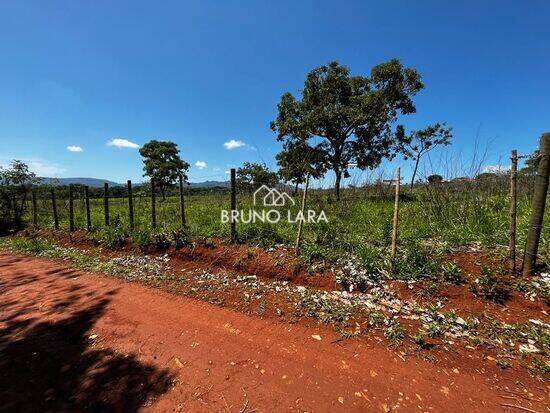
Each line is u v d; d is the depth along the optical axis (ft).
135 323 14.87
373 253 18.62
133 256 25.34
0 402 10.03
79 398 10.14
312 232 24.47
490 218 22.77
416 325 13.51
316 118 64.54
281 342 12.89
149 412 9.50
